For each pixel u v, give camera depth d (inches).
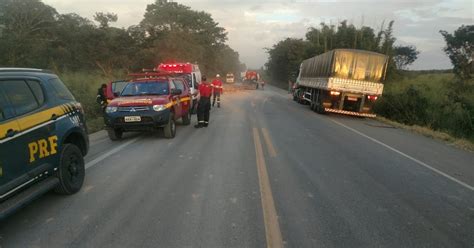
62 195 236.4
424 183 283.9
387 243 180.4
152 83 478.6
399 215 216.5
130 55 2032.5
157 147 390.6
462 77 1013.8
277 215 209.5
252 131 509.7
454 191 267.0
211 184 262.2
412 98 775.7
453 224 206.7
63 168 229.9
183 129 530.0
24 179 191.8
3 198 175.3
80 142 262.1
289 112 824.3
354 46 1419.8
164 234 183.6
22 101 201.9
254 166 313.9
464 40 1518.2
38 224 194.1
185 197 235.1
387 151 404.2
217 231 187.8
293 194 245.8
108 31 2101.4
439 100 738.2
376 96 763.4
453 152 424.5
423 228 199.6
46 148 212.5
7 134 180.4
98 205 220.5
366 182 279.4
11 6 1860.2
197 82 802.8
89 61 1878.7
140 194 240.1
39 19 1952.5
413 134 561.9
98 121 571.2
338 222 203.0
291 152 376.2
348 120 724.7
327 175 293.9
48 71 245.6
